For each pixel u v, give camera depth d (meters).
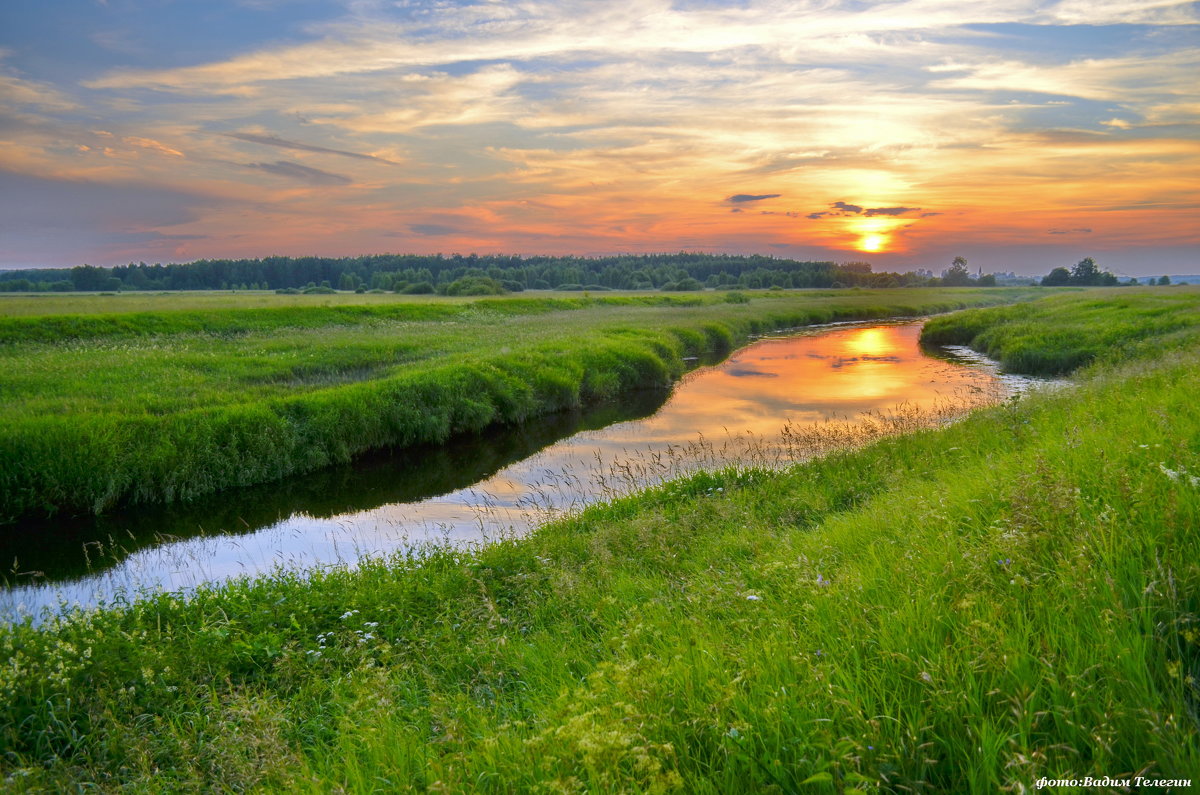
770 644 4.01
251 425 16.64
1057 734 2.85
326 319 43.97
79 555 11.86
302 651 6.30
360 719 4.55
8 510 13.20
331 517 13.79
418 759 3.78
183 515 13.89
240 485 15.62
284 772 4.02
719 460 15.48
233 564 11.25
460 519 13.16
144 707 5.42
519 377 24.23
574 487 14.76
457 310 53.59
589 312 62.91
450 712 4.37
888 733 3.03
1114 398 10.39
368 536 12.40
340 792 3.35
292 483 16.06
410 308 50.56
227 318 39.25
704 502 10.44
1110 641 3.18
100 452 14.32
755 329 55.97
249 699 5.27
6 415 15.91
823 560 5.73
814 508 9.28
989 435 10.67
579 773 3.13
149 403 18.06
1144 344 25.44
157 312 37.97
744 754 3.03
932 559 4.72
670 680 3.85
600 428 21.09
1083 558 3.84
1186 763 2.48
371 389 19.95
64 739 5.06
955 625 3.69
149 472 14.42
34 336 30.52
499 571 8.21
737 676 3.61
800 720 3.17
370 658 6.09
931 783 2.83
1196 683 2.96
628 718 3.32
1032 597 3.79
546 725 3.84
